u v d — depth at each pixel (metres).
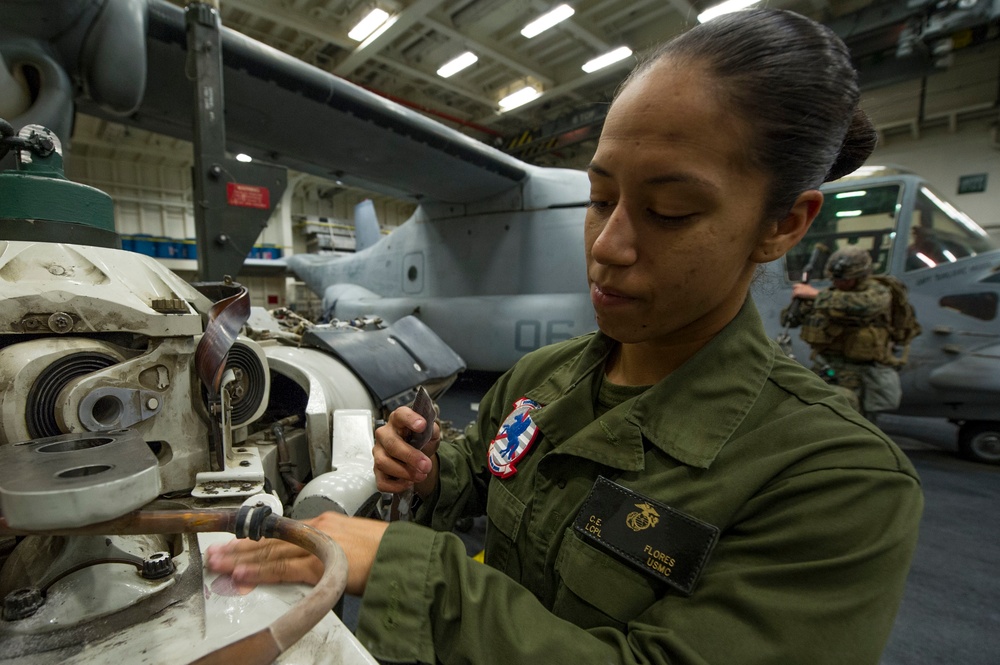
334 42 5.52
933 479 2.71
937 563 1.87
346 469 1.05
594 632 0.43
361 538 0.50
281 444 1.18
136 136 7.82
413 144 3.39
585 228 0.51
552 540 0.55
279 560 0.50
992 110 6.04
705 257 0.43
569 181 4.09
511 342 4.25
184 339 0.74
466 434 0.88
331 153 3.49
